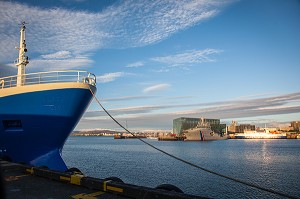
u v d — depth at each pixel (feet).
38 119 47.26
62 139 50.19
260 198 79.30
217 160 197.36
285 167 155.74
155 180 104.32
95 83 53.67
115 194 20.74
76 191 22.07
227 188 92.58
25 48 59.06
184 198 16.81
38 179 27.32
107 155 236.63
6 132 48.85
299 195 83.82
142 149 350.64
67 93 47.29
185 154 255.50
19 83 53.21
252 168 149.69
